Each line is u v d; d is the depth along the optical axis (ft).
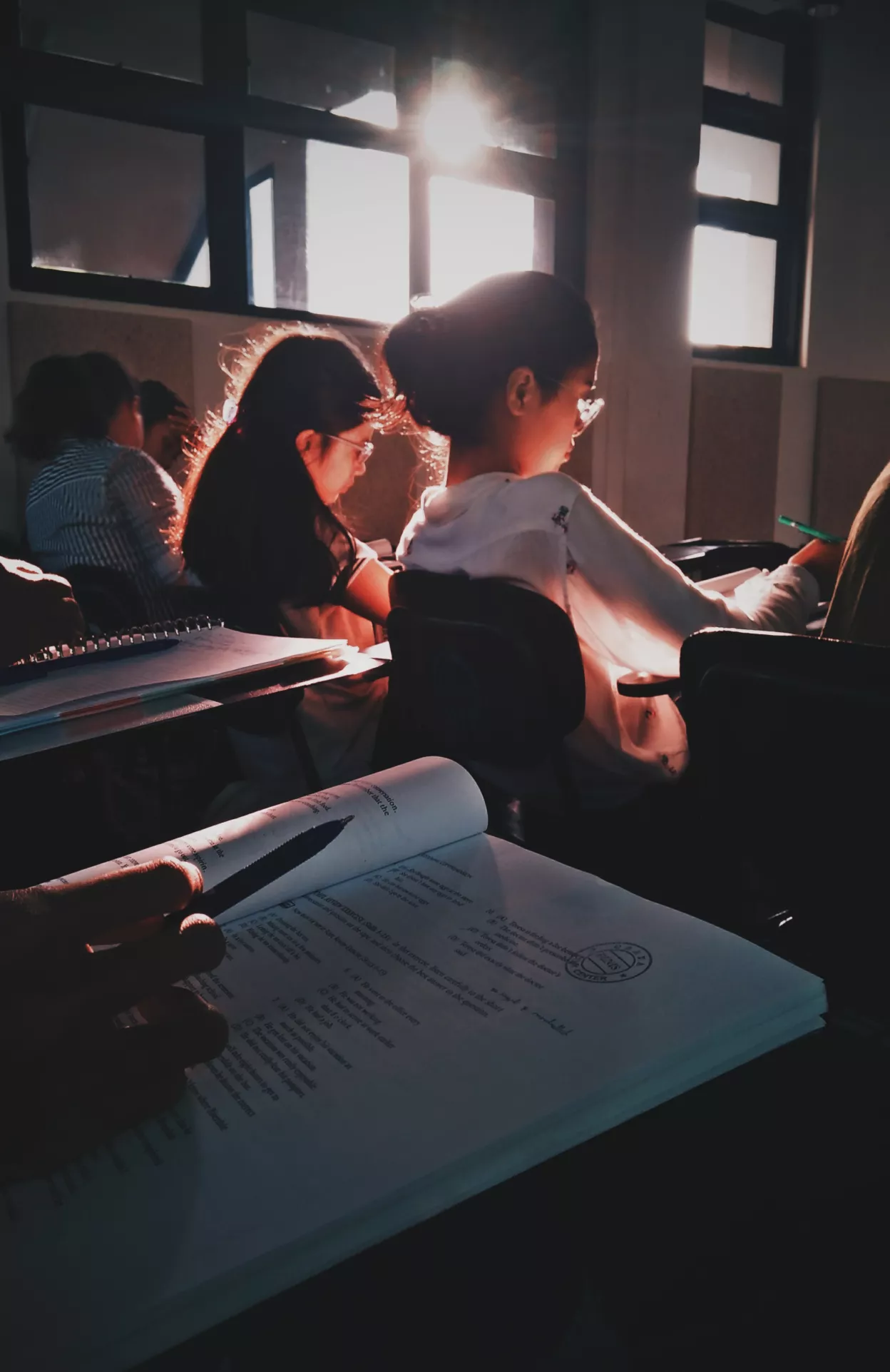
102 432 8.84
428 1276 0.91
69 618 2.78
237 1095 0.98
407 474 15.99
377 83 23.22
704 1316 0.92
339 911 1.42
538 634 3.52
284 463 4.86
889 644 2.61
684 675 2.05
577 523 3.81
